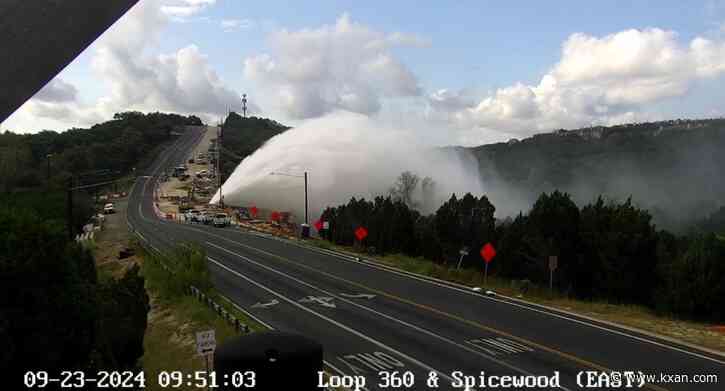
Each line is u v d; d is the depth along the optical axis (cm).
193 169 13225
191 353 1681
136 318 1530
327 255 3612
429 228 3575
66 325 988
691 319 1983
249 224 6359
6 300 927
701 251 2047
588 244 2419
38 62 556
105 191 10162
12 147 10375
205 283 2473
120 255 3931
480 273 2758
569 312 2003
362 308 2100
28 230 972
